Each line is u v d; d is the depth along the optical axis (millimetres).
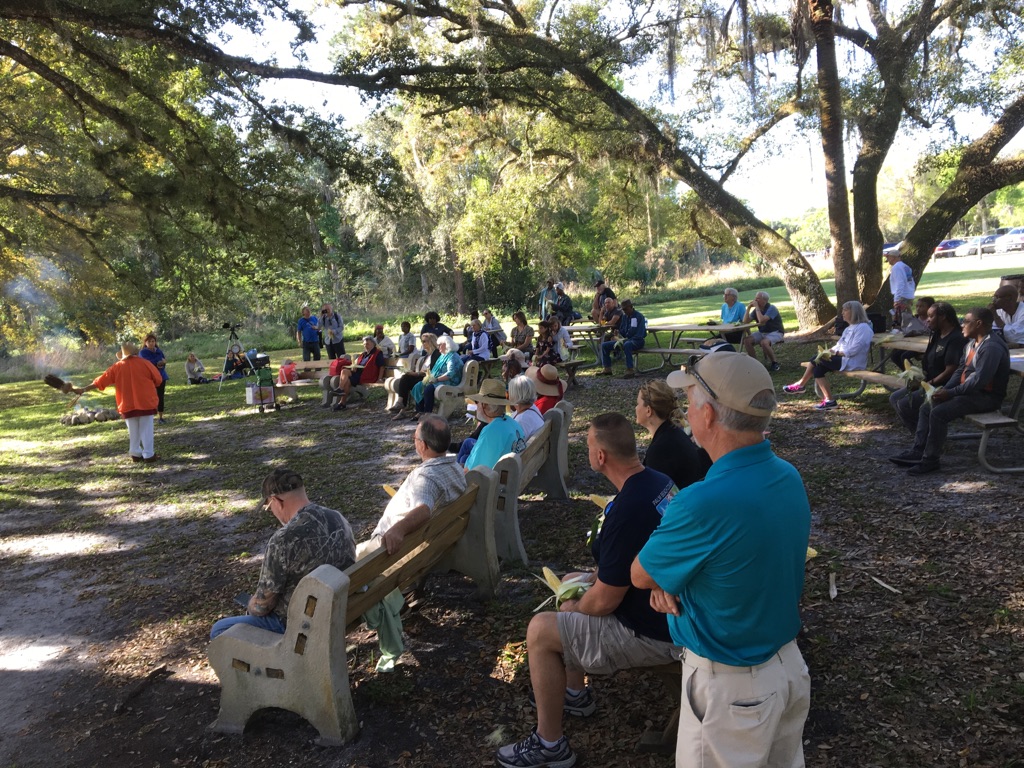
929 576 4359
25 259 19547
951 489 5855
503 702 3508
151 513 7652
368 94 13602
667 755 2986
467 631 4242
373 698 3594
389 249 38312
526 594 4660
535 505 6496
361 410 13008
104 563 6223
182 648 4477
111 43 12258
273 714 3568
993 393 6121
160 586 5559
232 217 12898
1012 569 4289
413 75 14125
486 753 3135
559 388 7707
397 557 3596
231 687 3410
